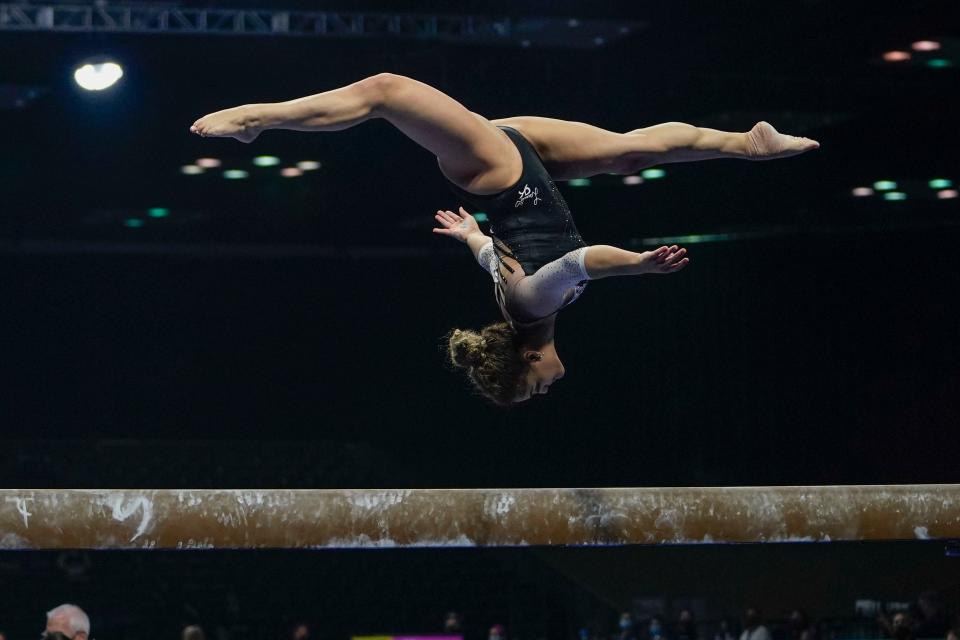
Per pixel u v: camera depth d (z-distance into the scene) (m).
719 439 34.22
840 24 19.42
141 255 37.41
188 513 6.80
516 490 7.38
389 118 6.82
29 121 24.45
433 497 7.20
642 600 30.86
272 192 30.72
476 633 32.97
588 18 19.33
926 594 21.52
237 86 22.39
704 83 22.02
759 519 7.58
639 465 35.22
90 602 33.06
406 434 38.31
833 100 22.75
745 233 34.25
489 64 21.62
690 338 35.12
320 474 39.06
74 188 29.80
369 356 38.50
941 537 7.82
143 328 37.34
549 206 6.99
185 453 38.97
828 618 26.34
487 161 6.92
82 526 6.64
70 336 36.84
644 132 7.53
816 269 33.69
